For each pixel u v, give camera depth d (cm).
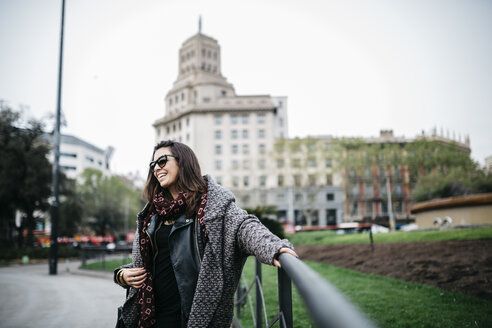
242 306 498
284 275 139
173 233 153
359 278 736
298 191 5916
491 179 2092
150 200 174
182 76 8238
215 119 6712
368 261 913
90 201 5662
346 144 5316
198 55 8256
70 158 8869
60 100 1582
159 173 169
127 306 166
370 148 5209
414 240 1053
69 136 8950
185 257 150
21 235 3231
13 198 2977
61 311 642
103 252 1527
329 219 6025
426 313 436
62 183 3412
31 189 2948
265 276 344
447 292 533
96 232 6022
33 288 1006
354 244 1284
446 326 384
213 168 6519
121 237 6475
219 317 144
